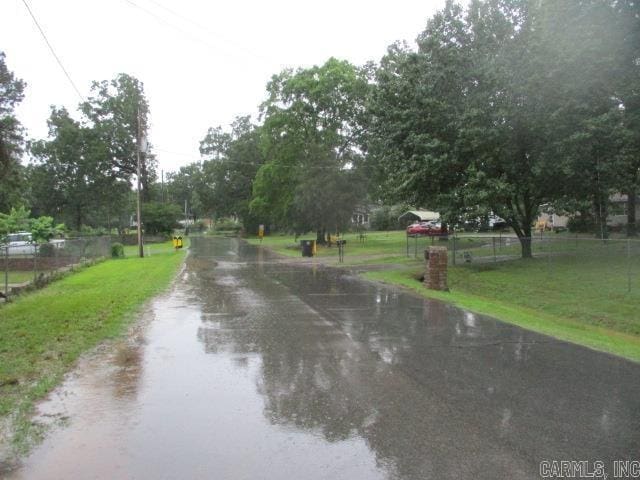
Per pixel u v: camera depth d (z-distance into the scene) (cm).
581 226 4091
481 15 2183
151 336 851
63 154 6025
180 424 475
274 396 552
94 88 6119
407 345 787
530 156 2109
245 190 8044
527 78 1953
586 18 1869
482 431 458
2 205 4134
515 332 884
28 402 529
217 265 2431
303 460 404
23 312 1092
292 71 4459
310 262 2620
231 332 882
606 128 1859
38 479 374
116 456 410
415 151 2228
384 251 3406
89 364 680
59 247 2888
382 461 402
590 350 759
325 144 4156
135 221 10250
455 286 1966
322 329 908
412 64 2308
